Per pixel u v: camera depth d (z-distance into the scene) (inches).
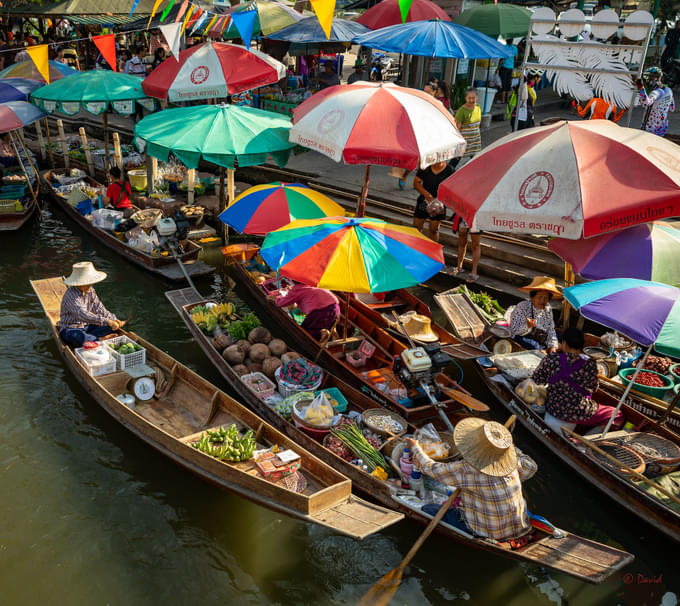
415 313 365.1
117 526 246.5
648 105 547.5
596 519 261.3
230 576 227.9
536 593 227.8
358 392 298.2
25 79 597.6
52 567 226.7
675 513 229.6
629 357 334.0
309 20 601.0
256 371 325.4
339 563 235.6
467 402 279.6
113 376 312.7
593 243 289.1
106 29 892.0
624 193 269.9
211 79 467.5
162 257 452.1
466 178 309.1
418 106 388.5
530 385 298.2
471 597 224.8
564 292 271.6
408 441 232.5
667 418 290.8
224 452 253.8
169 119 450.0
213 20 518.3
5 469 271.3
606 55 406.3
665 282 270.7
